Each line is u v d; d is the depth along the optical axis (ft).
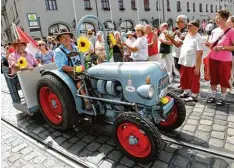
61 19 71.00
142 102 8.16
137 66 8.37
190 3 120.88
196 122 11.18
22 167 8.98
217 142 9.28
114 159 8.88
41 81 10.95
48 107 11.82
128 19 88.33
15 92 13.48
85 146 10.00
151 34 16.75
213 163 8.05
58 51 10.32
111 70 8.84
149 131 7.46
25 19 64.23
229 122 10.87
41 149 10.21
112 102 8.83
